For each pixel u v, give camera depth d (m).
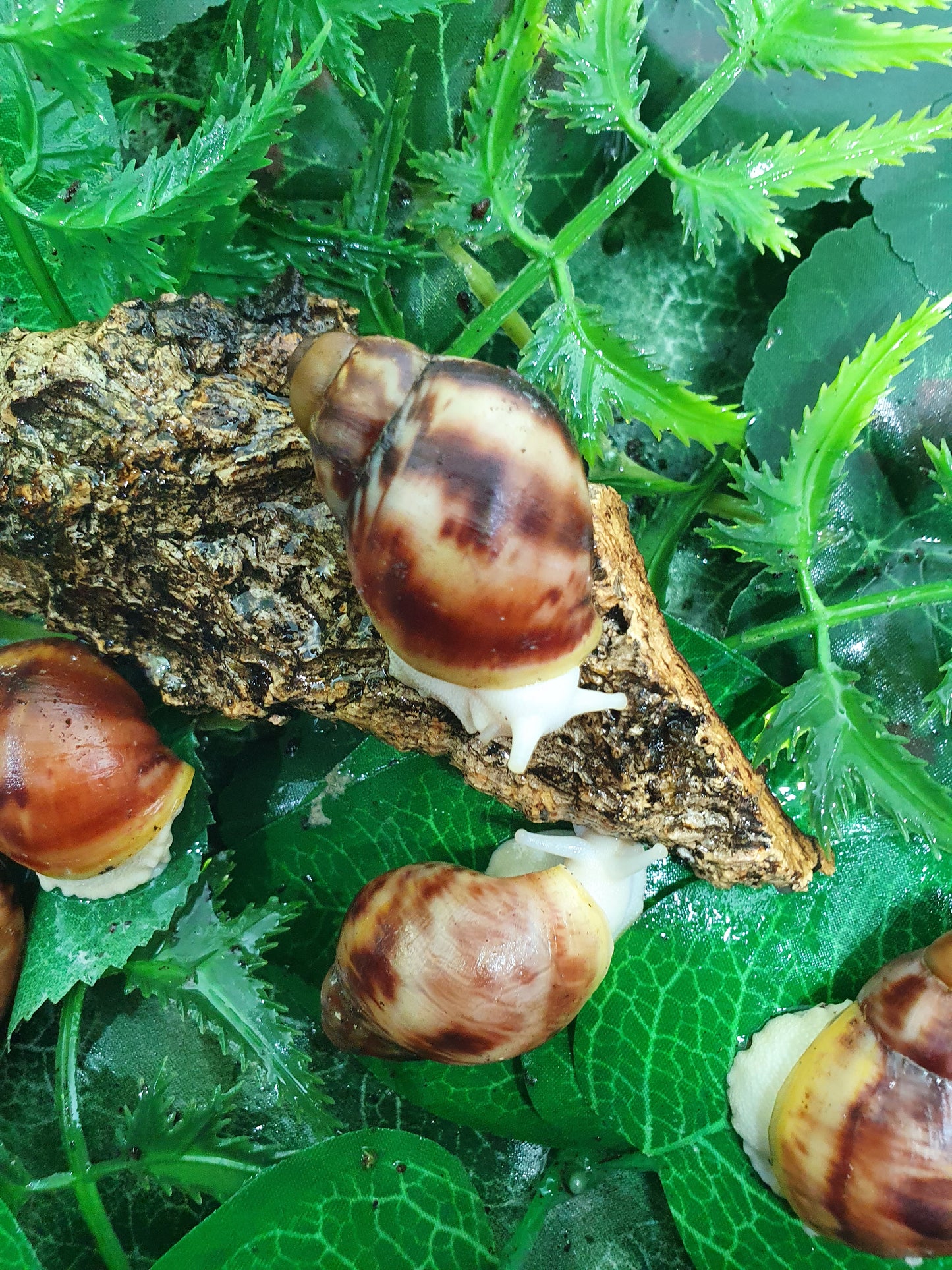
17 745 0.16
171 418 0.15
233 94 0.16
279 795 0.21
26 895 0.19
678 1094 0.20
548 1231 0.20
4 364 0.15
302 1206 0.17
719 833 0.18
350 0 0.16
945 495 0.19
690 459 0.22
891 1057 0.18
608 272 0.21
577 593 0.14
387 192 0.19
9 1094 0.19
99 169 0.16
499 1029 0.17
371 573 0.14
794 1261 0.19
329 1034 0.19
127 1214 0.19
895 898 0.20
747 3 0.16
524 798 0.18
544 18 0.17
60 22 0.15
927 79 0.20
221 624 0.17
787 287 0.20
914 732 0.21
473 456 0.13
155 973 0.18
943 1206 0.17
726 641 0.19
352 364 0.14
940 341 0.20
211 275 0.17
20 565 0.17
